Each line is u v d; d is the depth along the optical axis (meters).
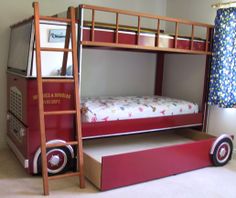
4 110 3.58
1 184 2.62
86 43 2.71
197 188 2.74
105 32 2.81
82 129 2.92
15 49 3.19
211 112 3.93
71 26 2.64
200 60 4.07
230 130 3.69
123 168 2.66
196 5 4.09
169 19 3.21
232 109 3.65
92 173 2.72
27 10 3.54
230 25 3.40
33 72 2.66
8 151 3.50
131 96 4.23
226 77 3.48
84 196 2.48
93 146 3.63
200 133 3.90
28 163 2.75
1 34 3.45
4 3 3.41
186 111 3.77
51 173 2.79
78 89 2.70
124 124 3.20
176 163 3.04
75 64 2.66
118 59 4.26
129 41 2.96
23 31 2.93
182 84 4.37
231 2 3.45
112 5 4.09
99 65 4.11
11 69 3.28
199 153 3.22
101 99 3.72
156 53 4.60
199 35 4.02
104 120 3.06
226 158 3.43
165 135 4.28
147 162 2.81
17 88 3.01
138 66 4.47
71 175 2.61
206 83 3.84
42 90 2.61
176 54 4.44
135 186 2.72
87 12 3.89
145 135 4.25
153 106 3.49
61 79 2.66
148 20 4.44
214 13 3.83
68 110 2.75
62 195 2.48
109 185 2.61
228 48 3.44
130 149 3.57
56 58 2.77
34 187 2.60
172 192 2.63
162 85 4.69
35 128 2.73
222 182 2.91
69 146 2.85
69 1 3.76
